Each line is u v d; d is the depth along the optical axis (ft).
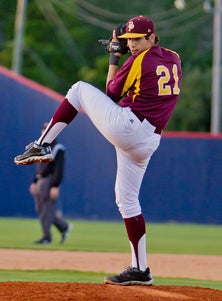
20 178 231.91
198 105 412.16
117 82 73.46
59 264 114.11
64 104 75.36
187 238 177.47
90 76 444.14
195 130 413.80
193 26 458.91
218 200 235.20
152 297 70.90
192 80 417.69
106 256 127.24
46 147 75.82
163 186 236.22
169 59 74.64
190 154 235.81
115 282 76.89
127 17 462.19
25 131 230.89
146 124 73.20
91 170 236.02
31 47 446.19
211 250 147.54
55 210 150.00
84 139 235.81
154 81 73.00
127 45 75.77
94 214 236.43
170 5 469.98
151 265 117.50
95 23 449.89
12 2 467.52
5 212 233.14
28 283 75.15
